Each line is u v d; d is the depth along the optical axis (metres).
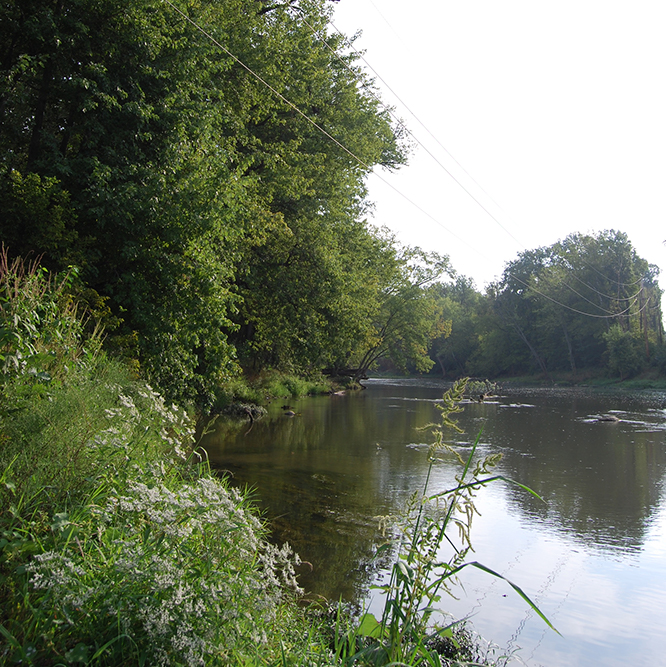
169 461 5.72
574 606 6.15
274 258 22.62
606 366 65.12
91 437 4.30
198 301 12.10
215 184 12.06
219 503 3.61
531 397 42.09
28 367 4.89
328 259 22.64
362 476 12.01
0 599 2.89
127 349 10.53
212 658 2.84
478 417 25.84
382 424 21.83
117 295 11.55
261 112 19.52
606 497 11.13
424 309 54.59
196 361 12.90
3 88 10.86
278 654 3.44
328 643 4.36
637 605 6.21
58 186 10.73
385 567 6.71
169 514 3.21
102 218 11.22
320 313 24.56
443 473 12.66
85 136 12.05
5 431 4.16
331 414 25.88
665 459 15.11
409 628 3.33
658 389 54.03
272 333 23.42
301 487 10.73
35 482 3.67
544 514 9.88
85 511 3.61
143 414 6.05
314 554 7.08
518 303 78.81
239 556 3.74
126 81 12.22
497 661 4.84
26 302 5.61
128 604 2.72
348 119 23.98
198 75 13.54
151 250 11.76
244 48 18.03
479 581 6.79
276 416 24.03
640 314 63.94
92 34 11.87
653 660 4.99
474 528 8.96
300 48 20.89
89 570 3.07
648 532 8.90
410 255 51.94
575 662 4.91
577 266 68.81
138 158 12.33
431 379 85.12
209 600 2.90
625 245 66.25
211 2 16.92
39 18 11.05
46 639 2.57
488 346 79.12
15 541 3.05
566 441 18.33
